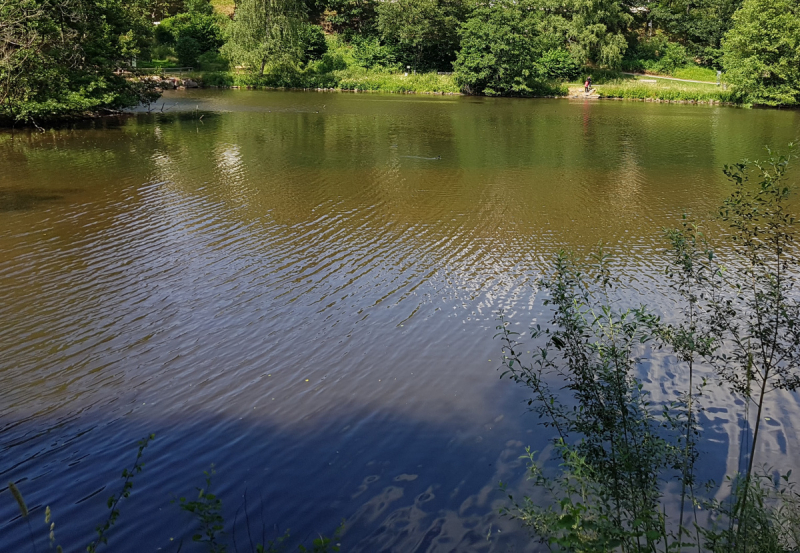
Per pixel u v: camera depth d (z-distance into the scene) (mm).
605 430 5379
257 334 9617
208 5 65938
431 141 28266
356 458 6863
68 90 29359
